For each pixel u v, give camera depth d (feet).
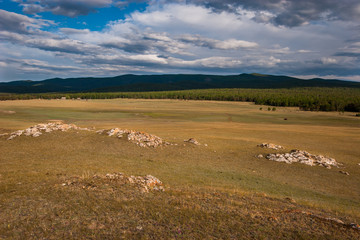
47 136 157.17
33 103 653.30
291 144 210.59
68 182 62.85
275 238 40.75
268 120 441.68
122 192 58.03
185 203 54.34
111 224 41.83
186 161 133.69
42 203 48.70
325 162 144.46
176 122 376.48
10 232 37.70
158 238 38.24
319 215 56.65
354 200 91.50
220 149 168.25
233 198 64.59
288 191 94.94
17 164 96.07
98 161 113.80
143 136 167.32
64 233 38.27
